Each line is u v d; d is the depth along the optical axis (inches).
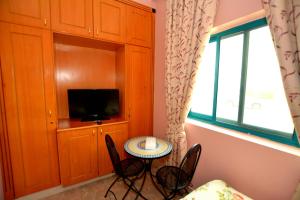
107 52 100.7
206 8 62.4
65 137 72.4
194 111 85.1
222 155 63.1
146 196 74.4
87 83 95.9
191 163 59.7
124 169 69.9
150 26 96.1
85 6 73.6
